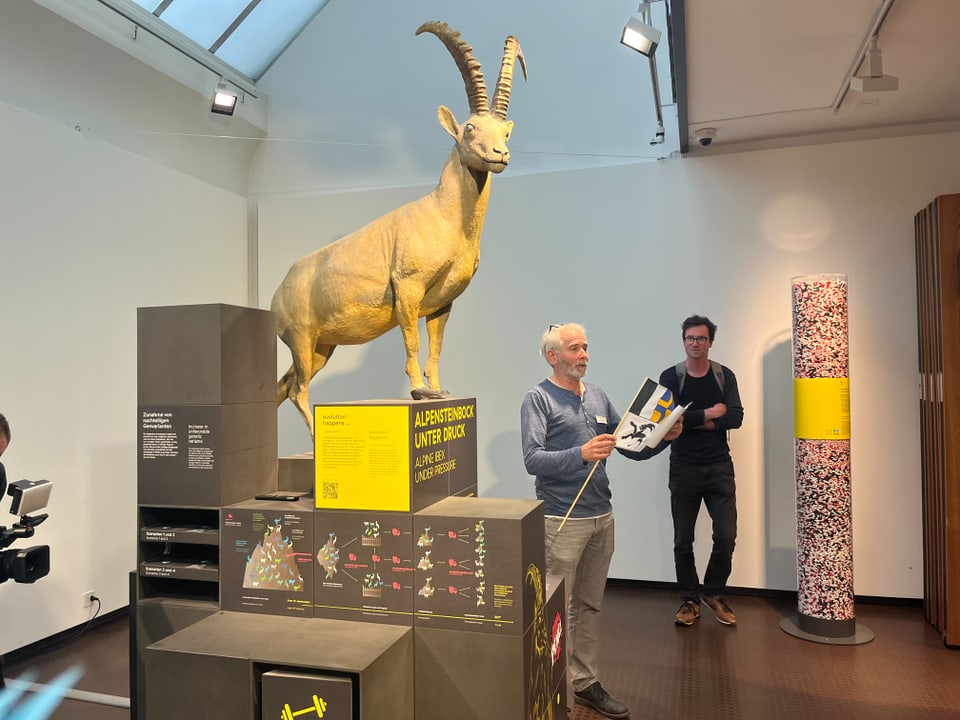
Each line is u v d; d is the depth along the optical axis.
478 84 2.26
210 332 2.09
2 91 3.85
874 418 4.21
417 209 2.36
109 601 4.10
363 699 1.52
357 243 2.42
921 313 4.04
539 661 1.94
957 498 3.54
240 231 5.41
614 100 4.81
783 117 4.08
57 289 3.81
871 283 4.24
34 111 4.02
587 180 4.70
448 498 2.11
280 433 5.26
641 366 4.58
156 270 4.53
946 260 3.60
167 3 4.67
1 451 2.70
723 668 3.31
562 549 2.72
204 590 2.24
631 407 2.67
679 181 4.55
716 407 3.84
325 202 5.25
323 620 1.90
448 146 5.22
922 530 4.11
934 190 4.15
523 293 4.79
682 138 4.30
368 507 1.88
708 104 3.86
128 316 4.30
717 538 3.93
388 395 5.01
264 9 5.16
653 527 4.53
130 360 4.31
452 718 1.79
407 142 5.31
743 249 4.44
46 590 3.71
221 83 4.47
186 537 2.10
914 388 4.16
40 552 2.44
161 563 2.16
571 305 4.70
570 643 2.90
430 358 2.55
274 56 5.62
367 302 2.40
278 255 5.34
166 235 4.62
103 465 4.09
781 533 4.33
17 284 3.58
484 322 4.84
